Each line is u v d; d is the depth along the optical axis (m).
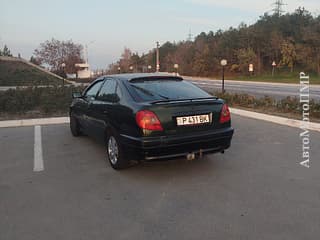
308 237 3.02
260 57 70.19
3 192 4.21
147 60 100.69
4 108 11.10
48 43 64.56
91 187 4.34
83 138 7.20
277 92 21.78
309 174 4.69
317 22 65.12
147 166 5.14
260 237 3.03
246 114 10.52
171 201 3.86
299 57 63.00
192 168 5.02
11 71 38.06
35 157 5.77
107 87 5.61
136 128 4.42
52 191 4.22
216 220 3.37
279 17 75.38
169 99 4.68
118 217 3.48
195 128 4.59
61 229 3.25
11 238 3.09
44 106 11.21
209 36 85.75
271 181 4.43
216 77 68.56
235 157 5.56
